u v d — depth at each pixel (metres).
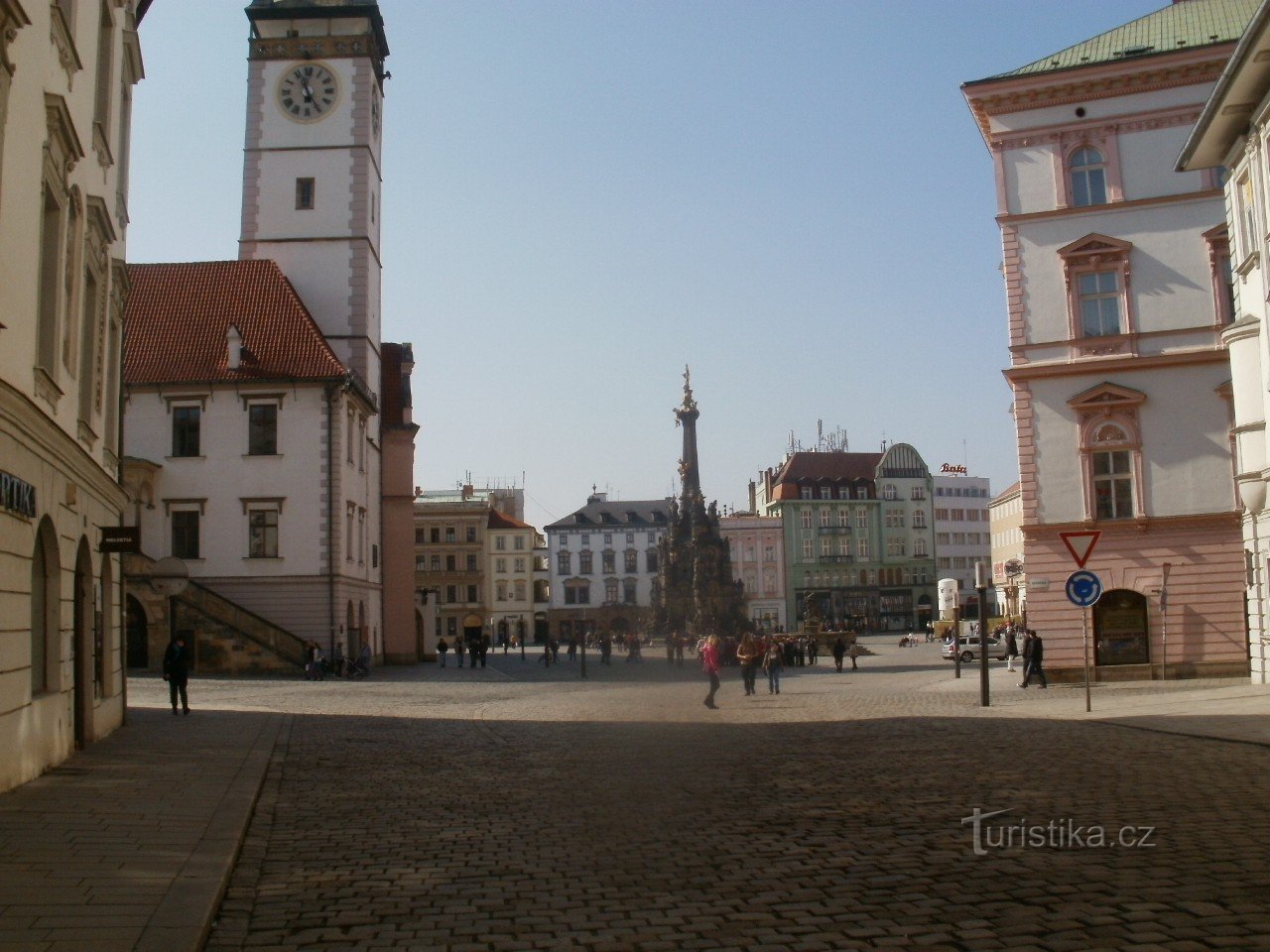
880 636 137.12
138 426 53.88
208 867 10.07
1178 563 35.59
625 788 15.03
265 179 61.56
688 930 7.99
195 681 45.56
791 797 13.88
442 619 132.12
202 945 7.84
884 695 34.66
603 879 9.66
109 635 23.66
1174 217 36.41
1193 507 35.56
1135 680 35.53
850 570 147.62
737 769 16.89
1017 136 37.75
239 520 53.38
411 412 68.31
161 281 58.59
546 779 16.23
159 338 55.72
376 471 65.00
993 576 132.88
